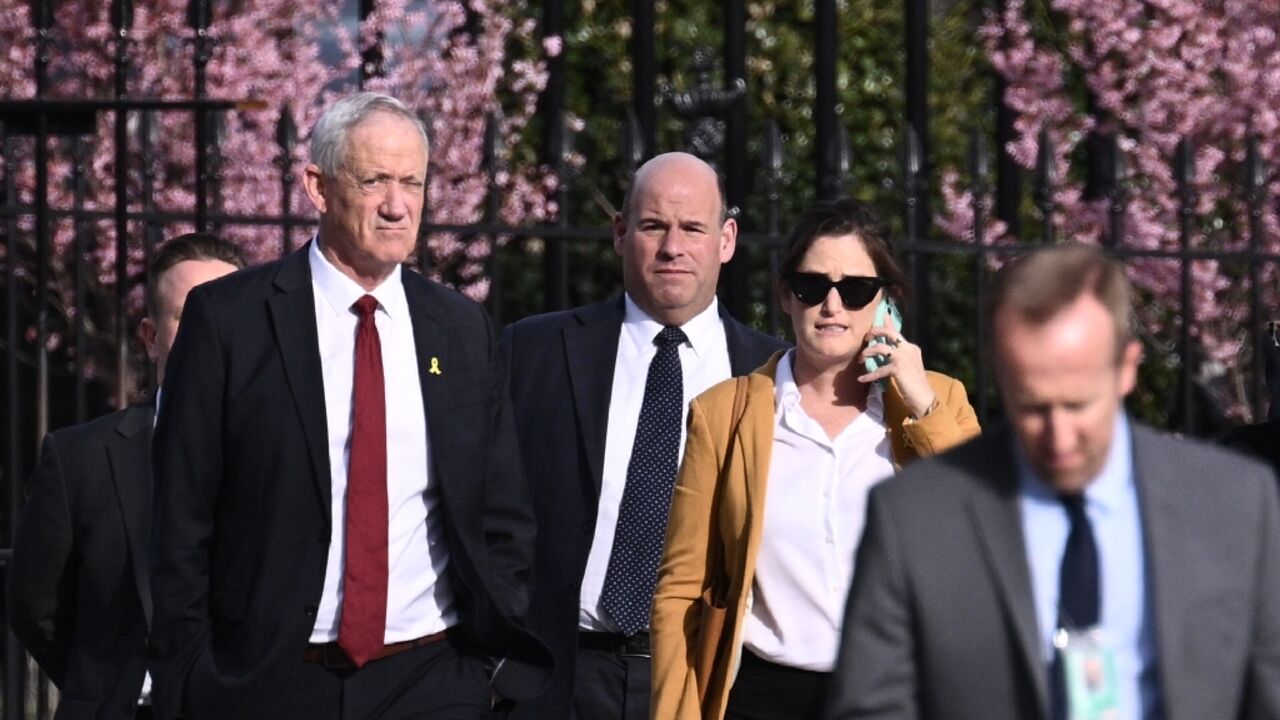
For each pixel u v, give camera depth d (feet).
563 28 123.85
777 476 52.44
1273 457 56.39
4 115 84.89
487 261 119.24
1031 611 33.14
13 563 57.06
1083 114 137.18
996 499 33.73
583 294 134.00
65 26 110.63
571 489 64.18
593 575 63.36
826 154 116.88
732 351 66.54
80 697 55.52
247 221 91.81
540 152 131.54
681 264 65.10
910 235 102.89
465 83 117.29
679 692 51.67
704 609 52.06
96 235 108.37
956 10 147.64
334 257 53.83
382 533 52.47
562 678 62.54
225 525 52.29
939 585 33.55
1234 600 33.32
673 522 53.42
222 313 52.70
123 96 90.33
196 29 98.17
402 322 54.24
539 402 65.62
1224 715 33.17
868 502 34.60
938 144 144.46
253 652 51.29
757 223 134.82
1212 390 122.52
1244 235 123.24
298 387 52.19
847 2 147.43
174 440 52.08
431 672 53.42
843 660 34.04
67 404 119.03
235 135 109.09
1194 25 123.54
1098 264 32.63
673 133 138.41
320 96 118.42
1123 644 33.50
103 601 56.18
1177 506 33.53
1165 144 122.42
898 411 52.95
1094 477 33.27
